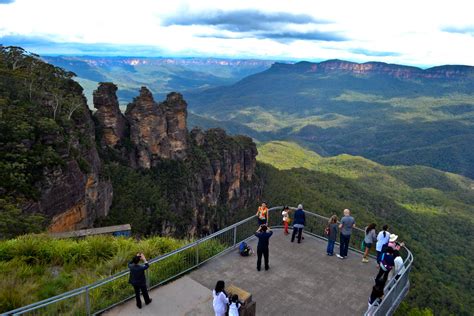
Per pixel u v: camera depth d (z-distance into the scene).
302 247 21.59
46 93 51.62
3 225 27.94
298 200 126.19
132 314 14.47
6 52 61.00
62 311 14.70
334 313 15.59
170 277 17.31
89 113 69.19
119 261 19.33
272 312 15.43
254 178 131.50
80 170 45.72
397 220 146.62
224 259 19.64
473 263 123.94
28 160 37.41
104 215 57.19
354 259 20.39
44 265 18.91
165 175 84.31
